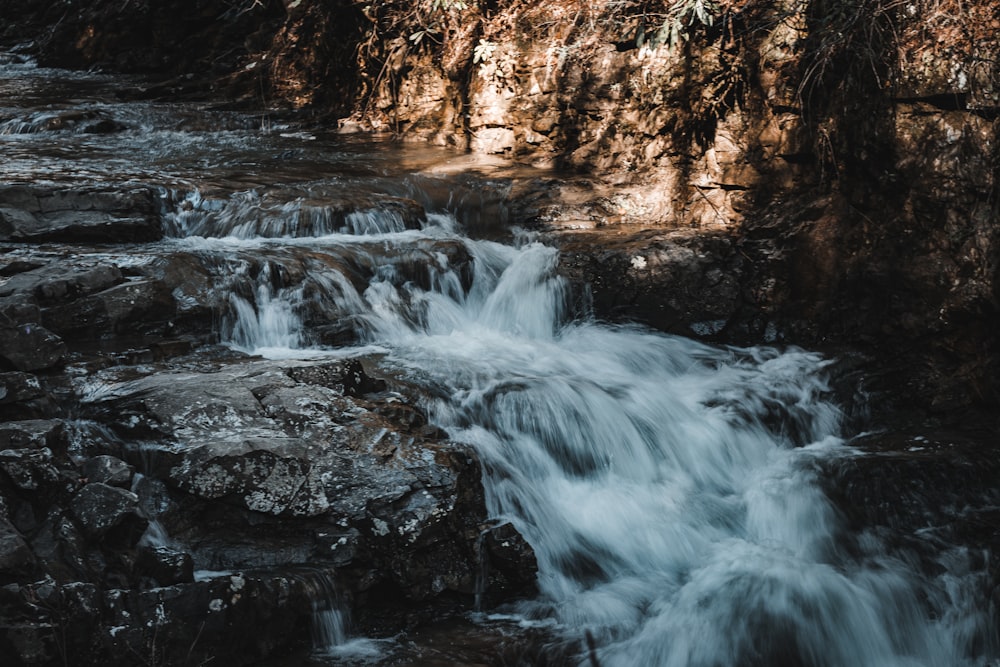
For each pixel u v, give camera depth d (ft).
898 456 21.62
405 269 25.34
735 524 20.39
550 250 27.02
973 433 22.98
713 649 16.72
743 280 26.91
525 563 17.37
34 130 37.06
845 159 26.76
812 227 26.94
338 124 40.04
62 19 55.06
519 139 34.09
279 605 15.38
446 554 17.03
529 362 23.22
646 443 21.18
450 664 15.47
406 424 18.81
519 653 16.06
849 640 17.42
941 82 24.29
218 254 23.32
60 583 14.02
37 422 15.87
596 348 24.98
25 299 19.52
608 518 19.58
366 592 16.60
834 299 26.11
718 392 23.32
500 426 20.33
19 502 14.87
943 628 18.21
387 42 38.65
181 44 51.26
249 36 48.44
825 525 20.20
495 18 35.17
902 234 25.18
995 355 23.63
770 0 28.53
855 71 26.30
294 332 22.80
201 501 16.26
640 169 31.27
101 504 15.02
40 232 24.25
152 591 14.53
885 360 24.88
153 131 38.55
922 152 24.76
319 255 24.43
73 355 19.47
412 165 33.24
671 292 26.43
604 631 16.85
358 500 16.63
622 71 31.60
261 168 31.86
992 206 23.75
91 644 13.75
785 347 25.70
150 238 25.55
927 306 24.38
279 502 16.29
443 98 37.11
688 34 29.94
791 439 22.89
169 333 21.34
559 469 20.20
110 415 17.35
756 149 28.96
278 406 17.67
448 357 22.62
